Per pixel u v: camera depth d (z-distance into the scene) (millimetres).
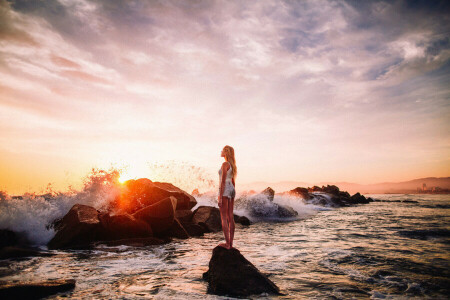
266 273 5160
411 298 3863
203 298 3922
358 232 10453
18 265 6008
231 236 5074
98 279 4926
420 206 25422
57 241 8117
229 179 5234
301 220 16172
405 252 6863
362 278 4812
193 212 13438
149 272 5422
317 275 5020
